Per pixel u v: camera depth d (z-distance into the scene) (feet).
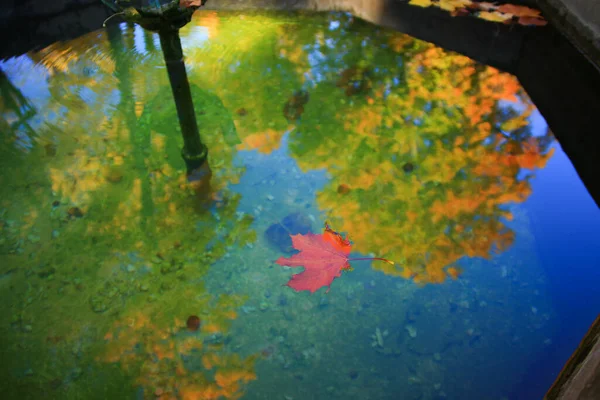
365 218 7.03
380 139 8.27
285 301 6.17
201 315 6.01
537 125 8.54
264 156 7.95
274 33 10.95
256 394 5.31
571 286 6.26
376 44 10.62
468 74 9.73
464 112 8.81
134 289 6.28
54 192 7.43
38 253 6.69
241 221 7.01
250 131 8.39
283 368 5.53
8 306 6.12
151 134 8.34
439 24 11.26
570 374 4.81
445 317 6.01
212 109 8.79
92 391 5.35
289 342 5.77
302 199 7.30
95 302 6.15
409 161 7.88
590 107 9.19
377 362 5.59
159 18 5.48
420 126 8.50
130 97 9.11
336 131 8.41
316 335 5.84
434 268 6.48
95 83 9.47
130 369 5.53
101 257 6.63
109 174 7.68
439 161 7.88
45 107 8.89
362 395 5.31
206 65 9.89
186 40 10.61
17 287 6.31
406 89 9.34
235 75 9.63
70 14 11.03
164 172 7.70
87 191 7.44
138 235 6.87
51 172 7.72
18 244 6.79
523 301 6.14
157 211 7.15
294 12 11.74
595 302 6.11
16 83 9.45
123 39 10.71
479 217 7.04
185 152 7.34
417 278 6.38
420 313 6.05
